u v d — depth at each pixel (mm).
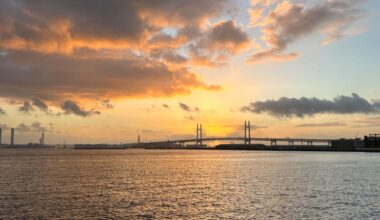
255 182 72438
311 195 53844
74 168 116500
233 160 178125
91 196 53812
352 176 84125
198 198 51719
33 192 58000
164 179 79625
